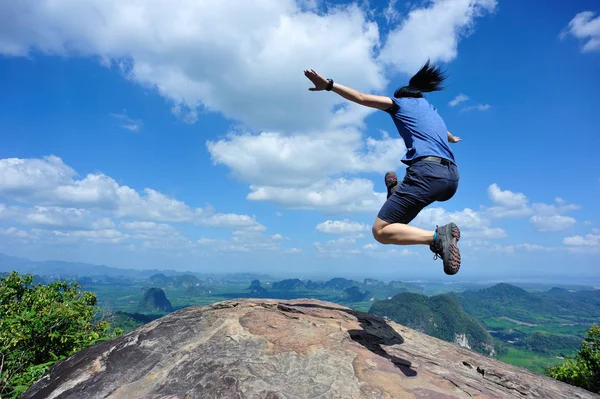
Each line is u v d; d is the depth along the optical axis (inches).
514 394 115.4
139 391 98.4
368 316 159.5
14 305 274.7
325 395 88.1
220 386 90.9
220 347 111.8
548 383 135.7
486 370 127.2
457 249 95.7
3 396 184.9
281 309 151.9
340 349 113.6
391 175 132.0
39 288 296.2
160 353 114.1
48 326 223.6
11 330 211.6
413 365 113.0
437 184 105.6
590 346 586.9
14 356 205.9
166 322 134.5
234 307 150.7
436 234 100.0
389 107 118.7
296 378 94.7
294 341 115.1
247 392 87.2
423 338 149.7
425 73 122.5
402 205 107.9
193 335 122.1
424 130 111.2
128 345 121.6
